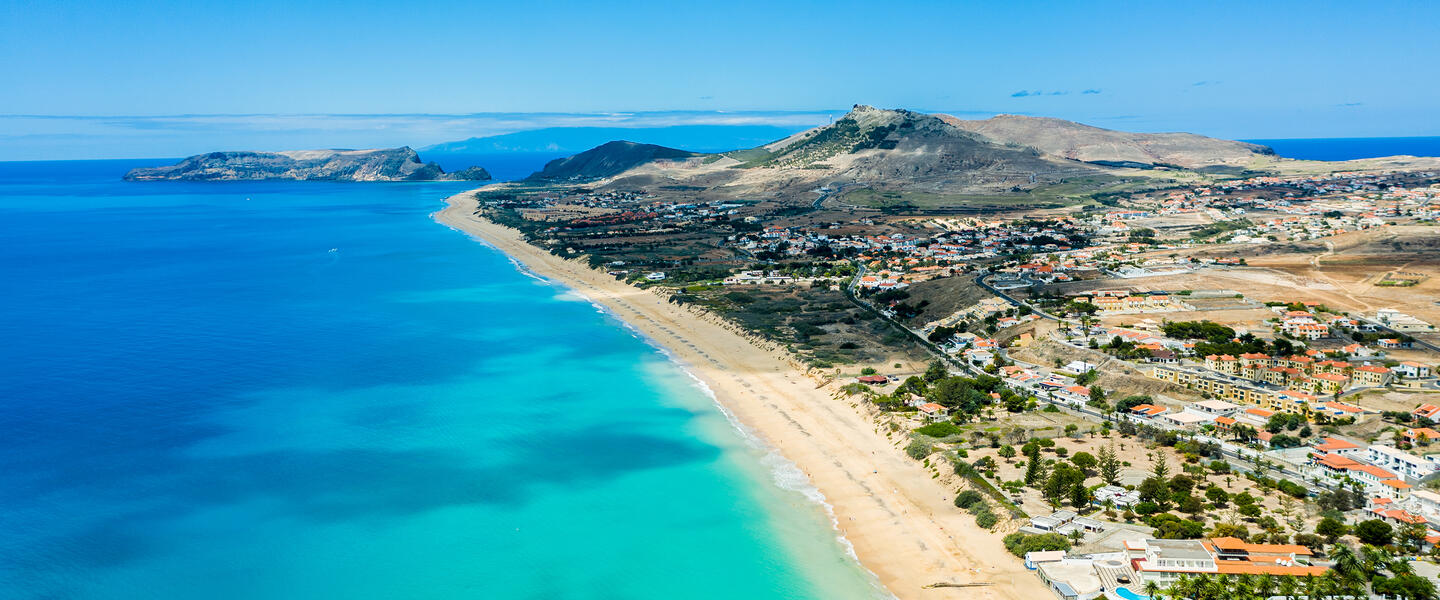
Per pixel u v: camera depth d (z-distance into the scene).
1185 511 139.88
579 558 134.38
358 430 185.00
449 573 129.88
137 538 137.75
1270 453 166.12
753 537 140.88
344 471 163.88
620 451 175.62
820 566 132.62
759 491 157.62
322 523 143.75
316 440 178.88
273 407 198.62
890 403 198.62
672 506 151.50
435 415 194.88
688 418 195.12
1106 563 125.38
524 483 160.12
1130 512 140.75
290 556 133.62
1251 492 147.62
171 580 126.62
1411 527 129.50
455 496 154.25
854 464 169.12
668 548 137.50
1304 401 186.88
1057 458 164.88
